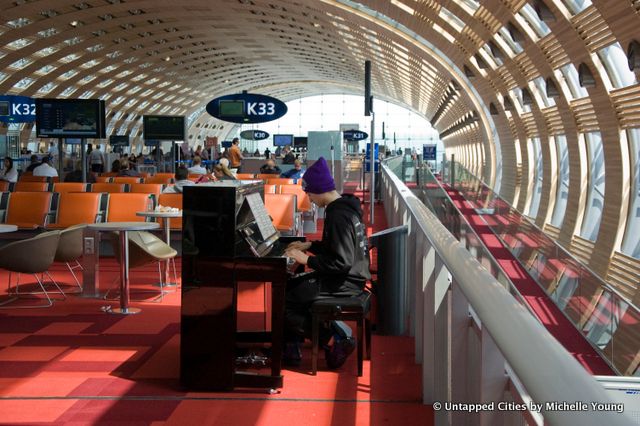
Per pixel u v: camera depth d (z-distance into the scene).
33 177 20.33
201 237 5.12
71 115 17.72
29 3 37.94
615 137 17.16
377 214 19.55
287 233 11.91
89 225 7.79
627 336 9.18
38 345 6.39
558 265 12.77
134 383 5.29
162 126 24.52
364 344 6.54
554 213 25.98
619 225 17.44
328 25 39.88
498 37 22.64
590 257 19.06
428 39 27.97
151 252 8.16
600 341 10.34
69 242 8.63
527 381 1.50
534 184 30.72
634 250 17.61
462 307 3.35
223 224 5.09
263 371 5.62
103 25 45.34
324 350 5.91
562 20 15.91
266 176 19.09
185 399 4.94
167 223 10.28
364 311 5.58
